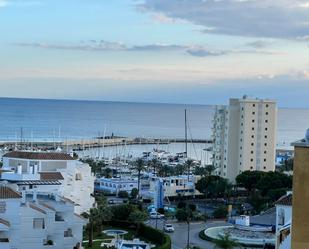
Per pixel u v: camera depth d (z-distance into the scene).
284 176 191.38
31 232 98.50
